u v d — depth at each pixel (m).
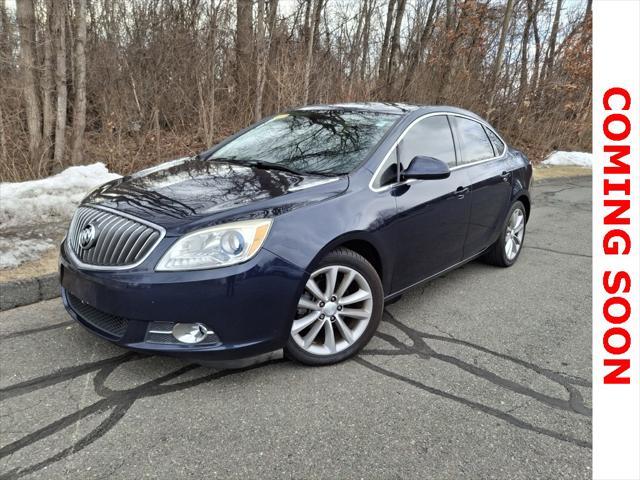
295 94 9.77
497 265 5.35
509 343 3.66
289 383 3.00
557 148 16.42
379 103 4.50
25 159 6.94
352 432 2.59
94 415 2.65
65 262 3.11
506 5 14.14
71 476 2.24
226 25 9.54
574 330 3.91
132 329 2.72
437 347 3.55
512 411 2.85
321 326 3.14
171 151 8.87
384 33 14.02
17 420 2.59
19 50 6.96
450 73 13.37
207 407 2.74
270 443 2.49
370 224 3.26
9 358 3.16
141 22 9.87
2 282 3.90
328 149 3.75
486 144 4.95
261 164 3.74
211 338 2.72
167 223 2.77
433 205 3.82
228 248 2.70
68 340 3.41
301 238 2.91
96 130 9.29
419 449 2.50
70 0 8.95
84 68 7.31
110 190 3.38
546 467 2.43
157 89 9.43
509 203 5.10
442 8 14.05
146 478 2.24
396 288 3.69
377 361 3.31
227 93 9.95
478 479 2.33
